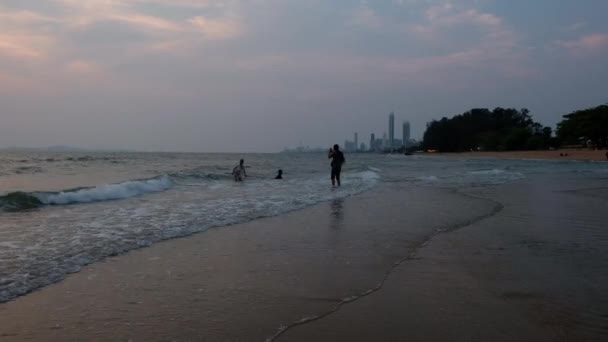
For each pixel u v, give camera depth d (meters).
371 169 34.84
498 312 4.23
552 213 10.84
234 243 7.16
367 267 5.81
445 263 6.04
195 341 3.54
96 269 5.47
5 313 4.03
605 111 101.12
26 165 31.83
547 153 96.38
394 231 8.38
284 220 9.57
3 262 5.59
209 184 20.06
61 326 3.79
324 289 4.89
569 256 6.42
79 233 7.58
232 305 4.37
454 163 62.03
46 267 5.44
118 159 52.00
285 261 6.07
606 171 36.44
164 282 5.04
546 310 4.28
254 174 28.62
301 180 23.48
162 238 7.37
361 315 4.15
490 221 9.59
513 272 5.58
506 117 167.38
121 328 3.77
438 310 4.28
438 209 11.56
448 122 171.75
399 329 3.83
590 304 4.45
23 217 9.39
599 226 8.98
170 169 31.02
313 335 3.69
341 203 12.86
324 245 7.11
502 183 21.84
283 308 4.30
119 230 7.92
